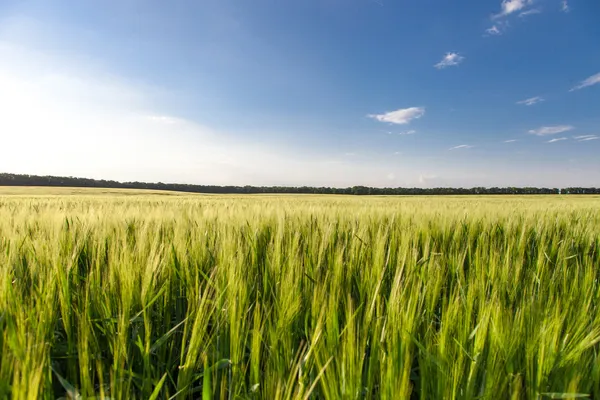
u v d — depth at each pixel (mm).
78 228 3023
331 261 2215
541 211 5887
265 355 1393
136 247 2227
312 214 4371
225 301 1553
